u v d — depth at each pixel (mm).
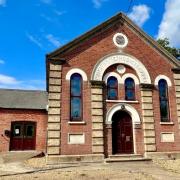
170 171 14672
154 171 14555
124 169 15070
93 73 19312
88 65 19406
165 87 20969
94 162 17531
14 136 25641
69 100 18375
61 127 17750
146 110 19672
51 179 12391
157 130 19594
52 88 18266
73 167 15992
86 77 19125
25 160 19734
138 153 18828
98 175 13234
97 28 20172
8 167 16547
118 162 17594
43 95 30219
